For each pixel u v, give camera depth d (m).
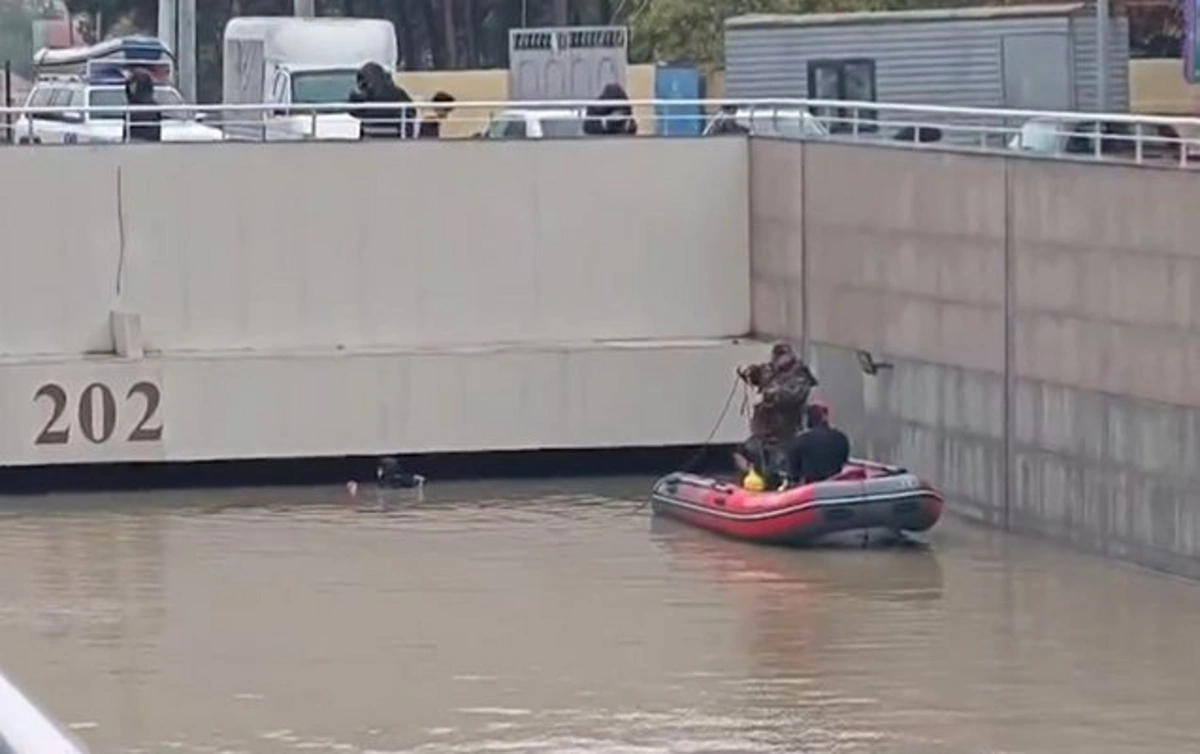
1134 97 79.31
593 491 53.59
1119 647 35.91
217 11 119.19
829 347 52.91
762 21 73.56
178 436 53.09
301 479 54.78
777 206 54.88
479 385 54.22
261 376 53.38
